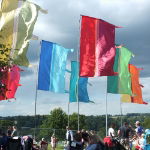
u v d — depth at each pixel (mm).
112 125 19703
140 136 20859
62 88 23938
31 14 18938
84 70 21047
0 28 18266
